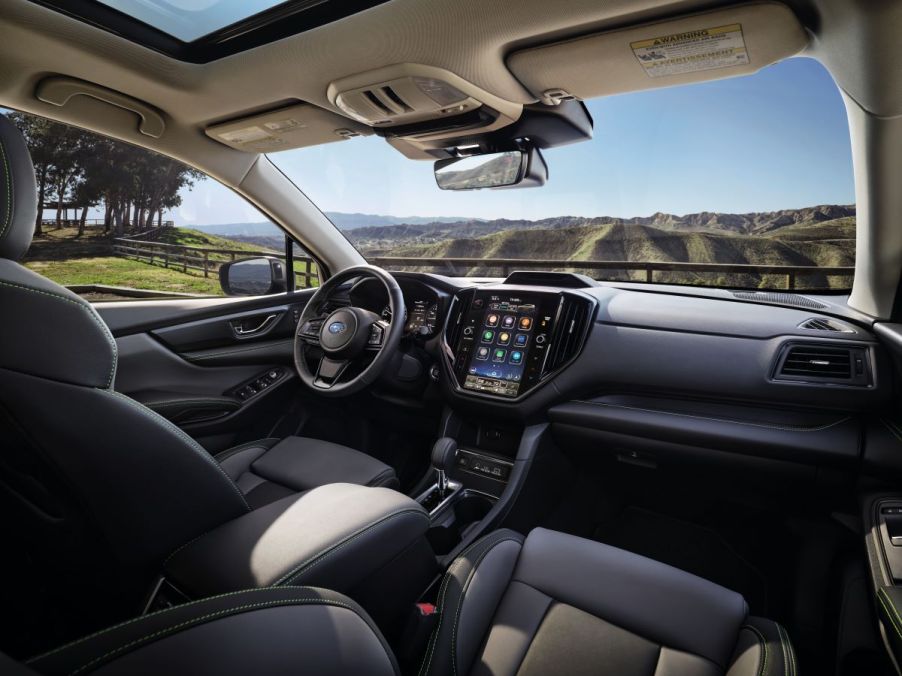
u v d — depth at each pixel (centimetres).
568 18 128
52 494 76
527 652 98
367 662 63
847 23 110
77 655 49
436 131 198
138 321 213
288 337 262
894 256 149
